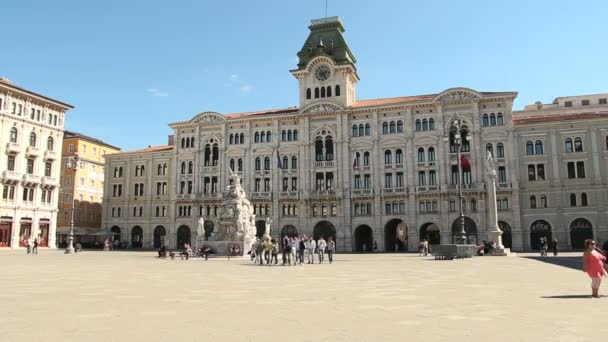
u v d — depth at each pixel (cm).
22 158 8188
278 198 8881
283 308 1625
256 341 1135
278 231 8819
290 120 9162
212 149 9562
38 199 8475
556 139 7856
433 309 1591
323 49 9194
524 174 7925
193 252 6075
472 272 3150
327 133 8850
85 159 10925
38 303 1738
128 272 3241
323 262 4541
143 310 1584
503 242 7869
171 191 9794
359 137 8688
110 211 10294
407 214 8200
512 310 1557
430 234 8669
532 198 7856
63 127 9094
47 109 8744
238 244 5631
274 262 4444
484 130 8081
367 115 8719
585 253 1902
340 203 8550
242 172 9256
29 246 6519
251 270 3456
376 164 8500
